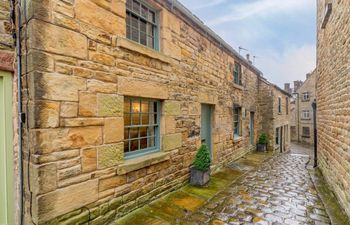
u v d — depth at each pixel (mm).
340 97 4324
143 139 4059
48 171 2391
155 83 3996
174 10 4559
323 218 3535
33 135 2309
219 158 6734
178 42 4719
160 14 4273
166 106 4320
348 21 3719
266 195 4562
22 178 2545
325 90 5992
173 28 4555
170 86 4434
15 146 2592
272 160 8500
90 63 2846
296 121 27922
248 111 9680
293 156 9789
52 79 2436
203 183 5012
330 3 5086
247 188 5016
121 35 3305
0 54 2430
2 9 2459
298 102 27578
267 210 3820
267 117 11320
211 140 6504
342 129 4125
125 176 3393
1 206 2516
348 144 3701
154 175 4027
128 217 3367
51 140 2422
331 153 5070
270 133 11234
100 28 2984
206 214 3629
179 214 3596
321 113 6672
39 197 2311
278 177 5988
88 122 2814
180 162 4797
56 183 2467
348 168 3656
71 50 2623
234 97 8000
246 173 6391
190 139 5188
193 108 5309
